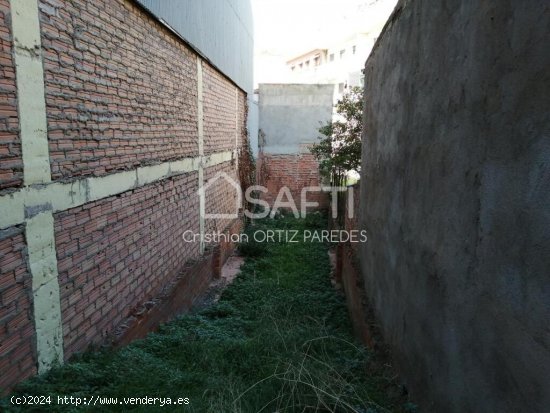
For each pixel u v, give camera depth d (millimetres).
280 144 14148
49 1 2672
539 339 1345
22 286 2471
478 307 1808
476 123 1858
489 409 1689
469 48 1949
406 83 3229
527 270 1418
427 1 2660
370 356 3672
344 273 6688
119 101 3707
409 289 2951
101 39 3354
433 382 2389
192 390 2988
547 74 1316
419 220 2750
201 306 6039
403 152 3273
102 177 3420
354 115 9430
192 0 5832
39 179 2605
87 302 3230
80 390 2611
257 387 2994
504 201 1588
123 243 3877
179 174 5578
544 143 1327
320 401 2605
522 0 1473
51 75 2709
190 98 6023
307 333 4137
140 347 3742
